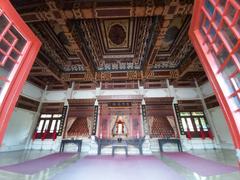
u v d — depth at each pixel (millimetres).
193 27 2080
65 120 9906
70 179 3506
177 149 8867
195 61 7844
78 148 8844
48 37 7039
